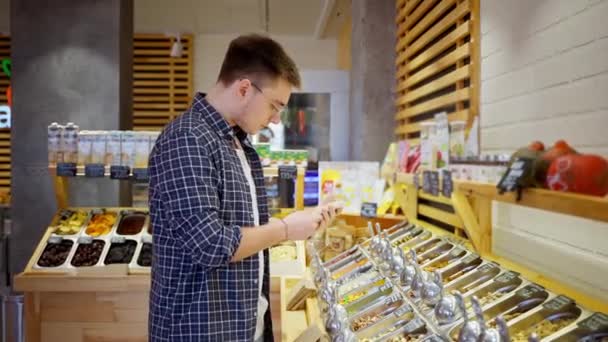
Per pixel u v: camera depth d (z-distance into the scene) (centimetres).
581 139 166
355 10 488
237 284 154
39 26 439
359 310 187
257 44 157
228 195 152
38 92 439
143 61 771
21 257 438
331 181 365
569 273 176
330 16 668
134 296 280
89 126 441
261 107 159
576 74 169
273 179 365
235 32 774
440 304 149
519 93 209
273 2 628
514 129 213
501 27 227
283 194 390
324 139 594
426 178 252
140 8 648
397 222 321
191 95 775
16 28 438
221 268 152
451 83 288
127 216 322
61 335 280
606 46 153
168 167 144
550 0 185
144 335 282
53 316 279
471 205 226
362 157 449
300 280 259
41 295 278
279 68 156
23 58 438
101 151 306
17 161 439
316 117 593
